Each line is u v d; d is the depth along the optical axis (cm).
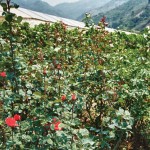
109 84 497
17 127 346
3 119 365
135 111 474
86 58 609
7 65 431
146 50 596
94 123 567
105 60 564
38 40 853
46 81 429
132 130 552
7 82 430
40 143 312
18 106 398
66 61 618
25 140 332
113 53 600
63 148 321
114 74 516
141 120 568
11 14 411
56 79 460
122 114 332
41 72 472
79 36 683
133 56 628
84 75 534
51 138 333
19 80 430
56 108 373
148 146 571
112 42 670
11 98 377
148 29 584
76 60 627
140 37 1140
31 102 399
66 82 472
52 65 495
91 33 616
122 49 666
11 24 432
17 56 469
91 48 609
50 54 571
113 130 381
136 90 466
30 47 746
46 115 353
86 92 530
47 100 379
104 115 552
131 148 547
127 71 525
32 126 342
